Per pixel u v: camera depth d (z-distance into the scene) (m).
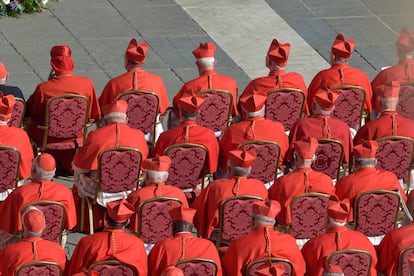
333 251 41.59
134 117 53.88
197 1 76.56
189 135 49.66
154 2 75.88
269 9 76.38
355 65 71.12
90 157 48.72
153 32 72.31
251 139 49.94
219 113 54.59
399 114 57.12
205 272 40.81
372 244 44.75
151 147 55.09
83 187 49.53
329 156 50.19
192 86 55.28
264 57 70.94
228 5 76.44
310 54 71.69
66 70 54.16
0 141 48.62
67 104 53.12
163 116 56.59
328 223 42.47
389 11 77.00
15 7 71.94
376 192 45.81
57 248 41.09
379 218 46.41
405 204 46.53
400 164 50.97
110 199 49.22
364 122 58.16
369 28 74.88
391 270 43.34
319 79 57.06
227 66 69.62
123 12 74.25
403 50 57.91
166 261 40.84
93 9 74.25
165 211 45.06
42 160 44.56
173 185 49.69
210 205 45.28
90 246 40.88
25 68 67.12
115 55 69.44
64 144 54.31
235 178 45.59
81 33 71.44
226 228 45.41
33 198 44.38
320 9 76.88
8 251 40.53
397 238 43.09
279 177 47.53
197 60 55.69
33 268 39.94
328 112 51.12
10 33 70.62
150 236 45.41
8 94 53.34
